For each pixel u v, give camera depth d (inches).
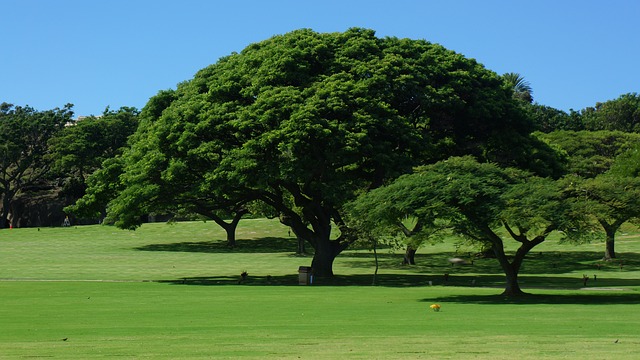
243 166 1977.1
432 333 924.6
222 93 2204.7
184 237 3971.5
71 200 4933.6
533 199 1457.9
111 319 1137.4
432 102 2228.1
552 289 1834.4
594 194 1505.9
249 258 3034.0
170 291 1738.4
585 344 792.9
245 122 2036.2
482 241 1672.0
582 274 2356.1
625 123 5570.9
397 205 1530.5
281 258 3034.0
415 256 3097.9
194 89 2364.7
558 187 1525.6
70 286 1872.5
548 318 1128.8
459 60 2453.2
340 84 2119.8
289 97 2058.3
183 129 2137.1
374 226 1727.4
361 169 2233.0
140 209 2235.5
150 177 2165.4
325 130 1957.4
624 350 738.8
